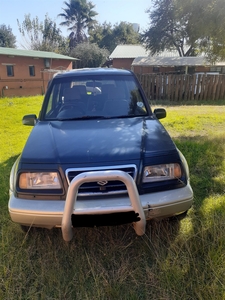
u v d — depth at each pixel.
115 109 3.20
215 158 4.32
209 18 5.69
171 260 2.12
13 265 2.14
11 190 2.28
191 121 7.65
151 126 2.76
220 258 2.03
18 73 18.53
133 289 1.90
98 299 1.82
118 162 2.06
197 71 21.47
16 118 8.62
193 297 1.79
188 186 2.22
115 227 2.56
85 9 42.19
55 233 2.53
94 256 2.23
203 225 2.46
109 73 3.59
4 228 2.64
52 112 3.22
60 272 2.06
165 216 2.15
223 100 12.68
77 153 2.14
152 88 13.30
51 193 2.04
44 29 37.75
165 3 22.84
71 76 3.55
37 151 2.23
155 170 2.12
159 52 26.89
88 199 2.00
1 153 5.04
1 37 39.41
